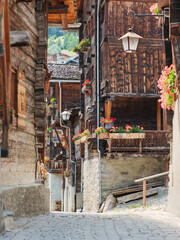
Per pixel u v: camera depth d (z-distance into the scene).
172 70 10.80
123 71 21.38
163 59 21.69
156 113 23.78
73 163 30.42
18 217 9.37
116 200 20.08
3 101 7.68
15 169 10.30
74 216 11.12
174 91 10.73
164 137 20.41
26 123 11.62
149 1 21.73
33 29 12.45
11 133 10.09
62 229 7.76
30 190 10.42
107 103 21.75
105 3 21.45
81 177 27.72
